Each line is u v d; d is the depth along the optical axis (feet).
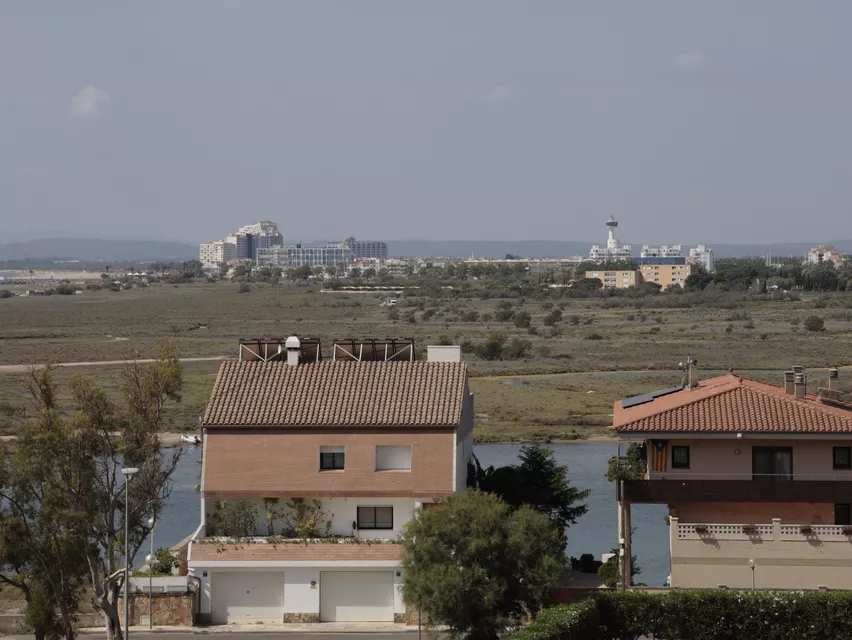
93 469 287.28
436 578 256.73
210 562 313.12
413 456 319.88
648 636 266.98
